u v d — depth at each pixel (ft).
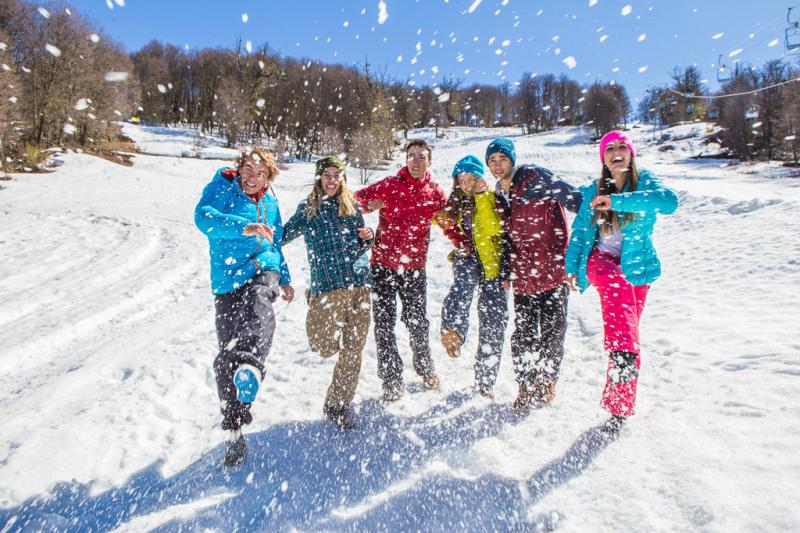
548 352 9.11
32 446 8.52
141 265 30.66
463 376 10.94
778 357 8.99
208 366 12.51
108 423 9.36
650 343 11.19
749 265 16.85
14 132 77.15
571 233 9.23
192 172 99.35
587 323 13.48
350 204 9.37
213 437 8.81
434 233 31.55
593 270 8.55
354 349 9.00
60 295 23.52
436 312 16.11
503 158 9.80
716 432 6.97
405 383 10.80
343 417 8.71
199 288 25.38
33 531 6.37
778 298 12.88
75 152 89.25
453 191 10.50
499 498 6.33
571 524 5.66
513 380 10.45
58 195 64.13
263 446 8.19
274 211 9.48
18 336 17.51
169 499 6.91
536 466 7.06
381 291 10.33
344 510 6.40
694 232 25.61
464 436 8.14
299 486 7.00
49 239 37.88
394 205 10.34
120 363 13.43
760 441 6.48
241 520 6.30
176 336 15.62
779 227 21.91
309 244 9.39
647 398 8.66
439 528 5.92
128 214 50.93
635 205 7.80
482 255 9.93
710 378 8.85
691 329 11.63
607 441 7.43
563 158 147.43
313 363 12.29
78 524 6.49
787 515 5.02
